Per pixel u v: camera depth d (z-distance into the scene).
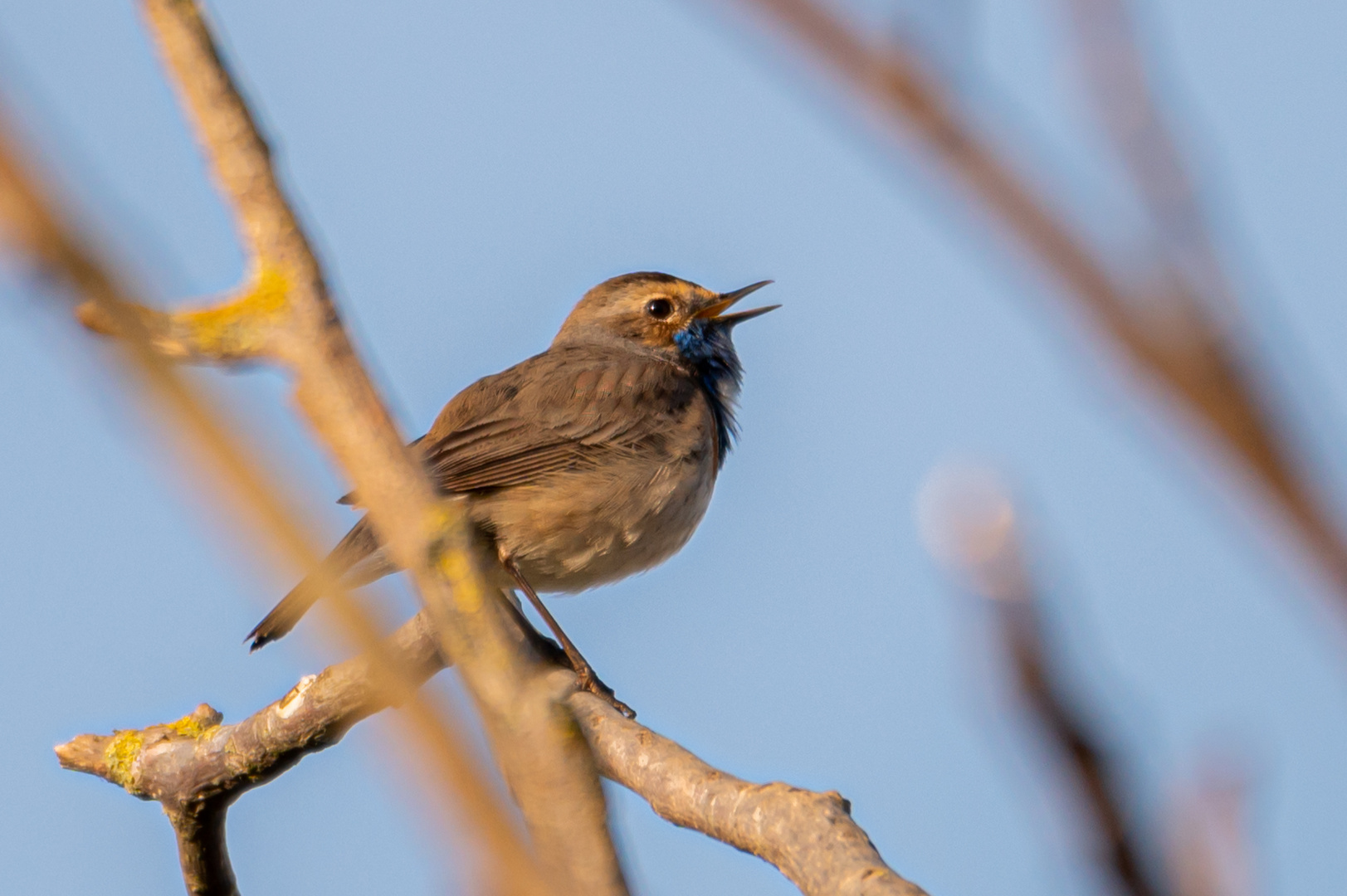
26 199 0.60
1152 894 0.50
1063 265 0.52
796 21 0.56
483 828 0.69
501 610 0.97
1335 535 0.48
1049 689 0.52
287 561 0.62
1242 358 0.50
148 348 0.63
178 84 1.04
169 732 3.01
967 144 0.55
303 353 0.95
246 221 0.99
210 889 3.03
